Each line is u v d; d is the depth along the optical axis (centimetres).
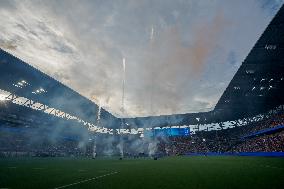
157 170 1405
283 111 3947
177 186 770
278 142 3388
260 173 1143
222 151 5322
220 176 1041
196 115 5591
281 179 905
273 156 3206
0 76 3219
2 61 2886
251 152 3828
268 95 3884
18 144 3781
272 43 2358
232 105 4572
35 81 3488
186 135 5897
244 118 5481
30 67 3083
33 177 1019
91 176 1069
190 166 1727
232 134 5719
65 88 3809
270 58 2667
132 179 961
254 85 3506
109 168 1559
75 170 1388
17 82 3434
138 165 1878
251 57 2661
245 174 1108
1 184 812
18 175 1095
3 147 3481
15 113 3725
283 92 3684
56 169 1445
